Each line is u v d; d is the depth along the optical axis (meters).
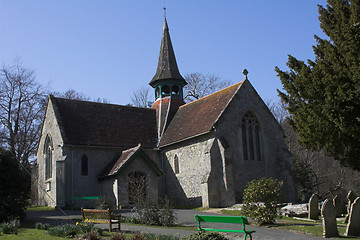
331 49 17.75
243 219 11.91
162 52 39.22
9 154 18.30
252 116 30.55
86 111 32.75
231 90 30.73
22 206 18.14
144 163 27.94
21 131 40.84
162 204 26.34
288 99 21.20
